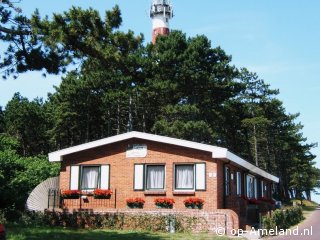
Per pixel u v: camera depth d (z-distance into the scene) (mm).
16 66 18906
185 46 52125
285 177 77438
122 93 53062
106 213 22734
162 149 24859
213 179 23703
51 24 17328
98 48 17594
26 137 68188
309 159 79812
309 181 84312
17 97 72438
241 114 63188
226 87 52188
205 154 24094
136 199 24391
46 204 25734
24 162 33625
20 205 26531
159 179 24688
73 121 60375
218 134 56938
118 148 25562
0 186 27250
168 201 23875
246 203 28109
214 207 23359
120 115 61156
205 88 50688
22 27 18438
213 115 52406
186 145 24156
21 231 19125
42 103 76438
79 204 25359
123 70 19453
